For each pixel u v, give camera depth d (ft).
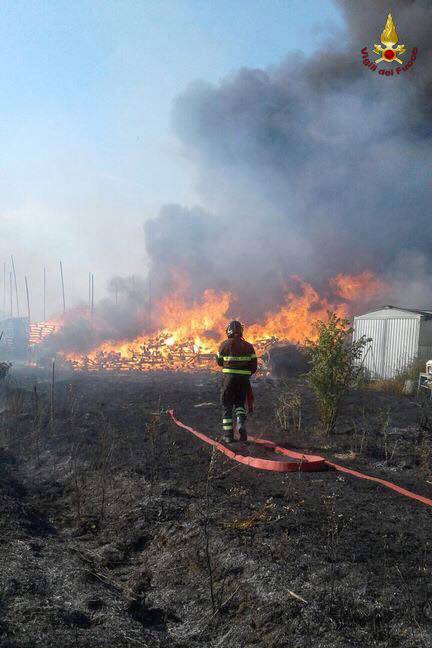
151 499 16.53
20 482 20.25
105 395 39.60
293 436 25.68
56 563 12.82
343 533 13.35
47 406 32.40
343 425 27.99
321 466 20.02
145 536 14.66
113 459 21.53
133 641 9.57
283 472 19.43
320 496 16.49
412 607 9.75
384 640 8.99
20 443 25.45
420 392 42.04
